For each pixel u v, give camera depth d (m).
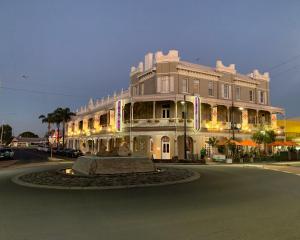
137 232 6.52
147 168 18.20
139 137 39.75
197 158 36.62
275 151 47.19
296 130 57.34
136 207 9.14
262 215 8.10
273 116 46.66
